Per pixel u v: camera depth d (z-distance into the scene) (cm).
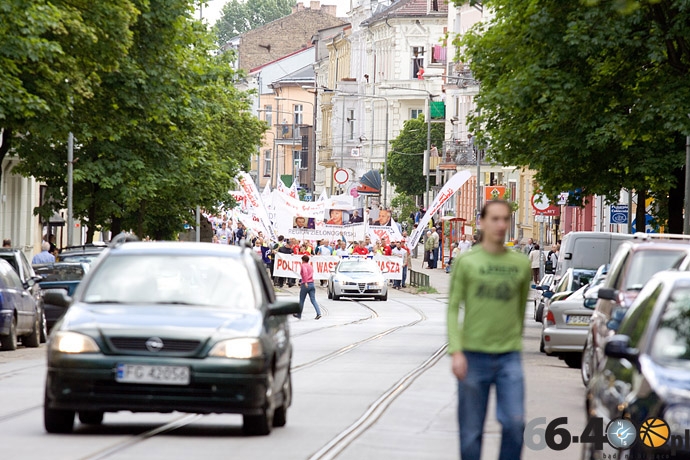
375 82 16650
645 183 4622
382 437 1923
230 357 1761
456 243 10544
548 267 6094
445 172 13312
